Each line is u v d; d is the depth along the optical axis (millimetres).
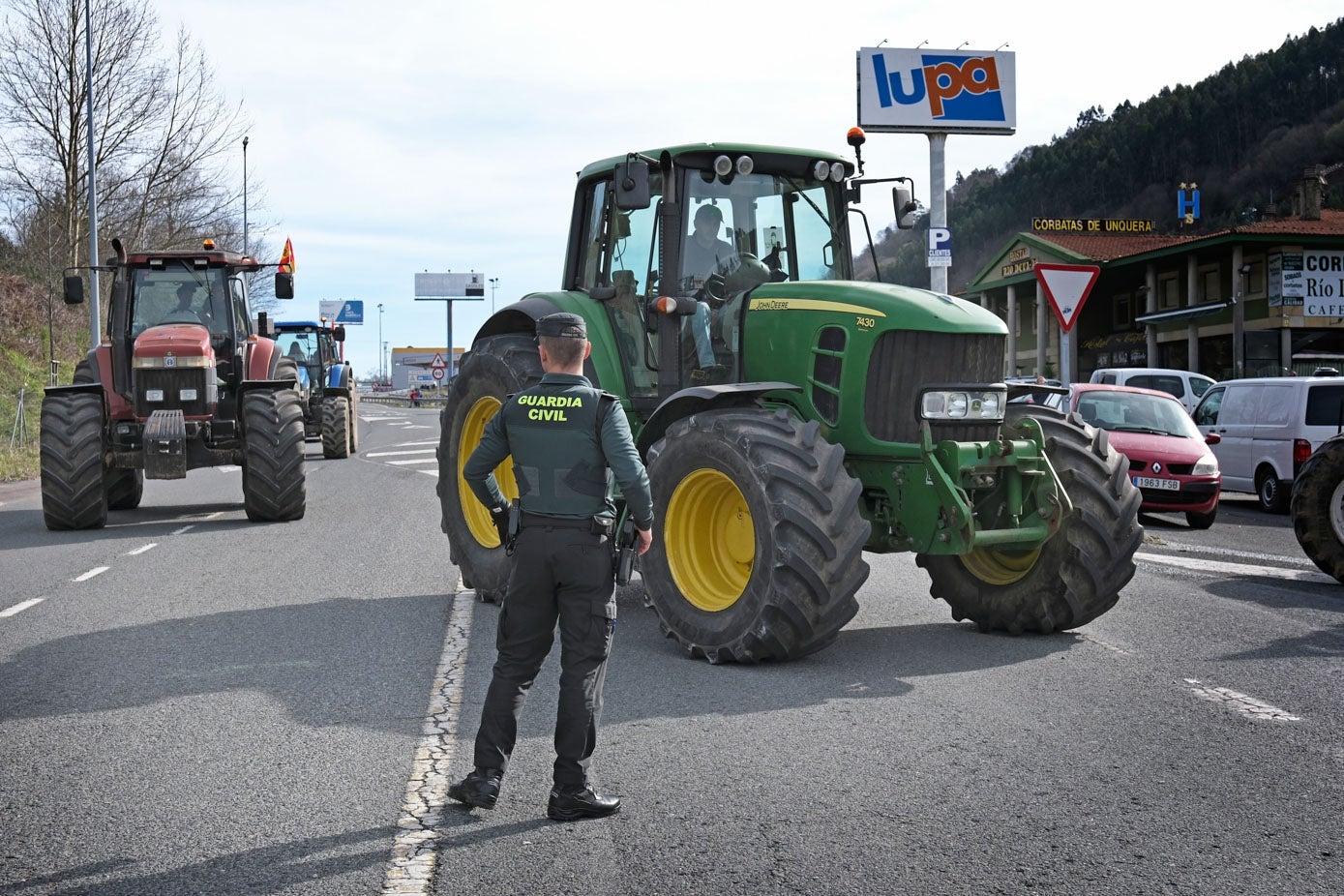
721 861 3668
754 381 7105
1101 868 3604
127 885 3525
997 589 7164
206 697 5734
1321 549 9055
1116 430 14141
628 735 5012
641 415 7766
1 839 3902
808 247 7758
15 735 5098
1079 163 100062
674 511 6656
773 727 5129
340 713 5434
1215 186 89938
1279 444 15367
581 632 4152
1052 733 5016
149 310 14070
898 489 6633
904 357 6547
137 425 13453
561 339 4336
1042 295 48344
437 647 6828
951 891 3439
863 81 29594
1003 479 6836
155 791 4359
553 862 3674
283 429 13086
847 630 7328
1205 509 13430
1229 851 3730
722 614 6332
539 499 4230
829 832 3902
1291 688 5801
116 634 7230
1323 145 83750
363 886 3502
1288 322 37906
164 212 36594
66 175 33312
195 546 11305
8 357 30938
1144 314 44719
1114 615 7734
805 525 6004
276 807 4188
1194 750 4785
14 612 7973
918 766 4578
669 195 7105
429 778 4504
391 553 10773
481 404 8414
